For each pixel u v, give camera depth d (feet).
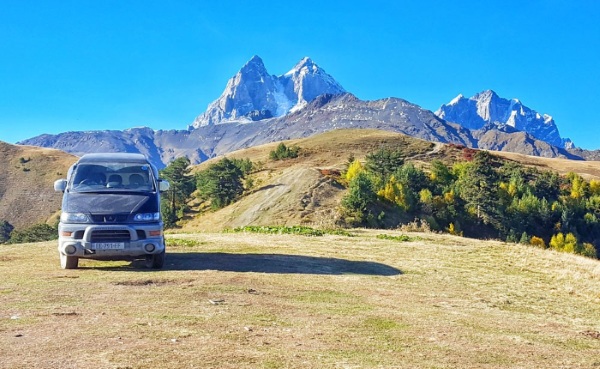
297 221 221.05
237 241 61.57
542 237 290.35
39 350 17.62
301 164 470.39
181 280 32.42
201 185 369.71
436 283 40.37
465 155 512.63
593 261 64.95
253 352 18.52
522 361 20.07
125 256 37.04
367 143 572.10
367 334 22.54
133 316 22.94
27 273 34.63
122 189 38.34
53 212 540.11
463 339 22.89
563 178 414.62
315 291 32.35
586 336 26.35
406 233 85.15
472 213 285.02
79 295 27.22
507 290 40.22
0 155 645.51
